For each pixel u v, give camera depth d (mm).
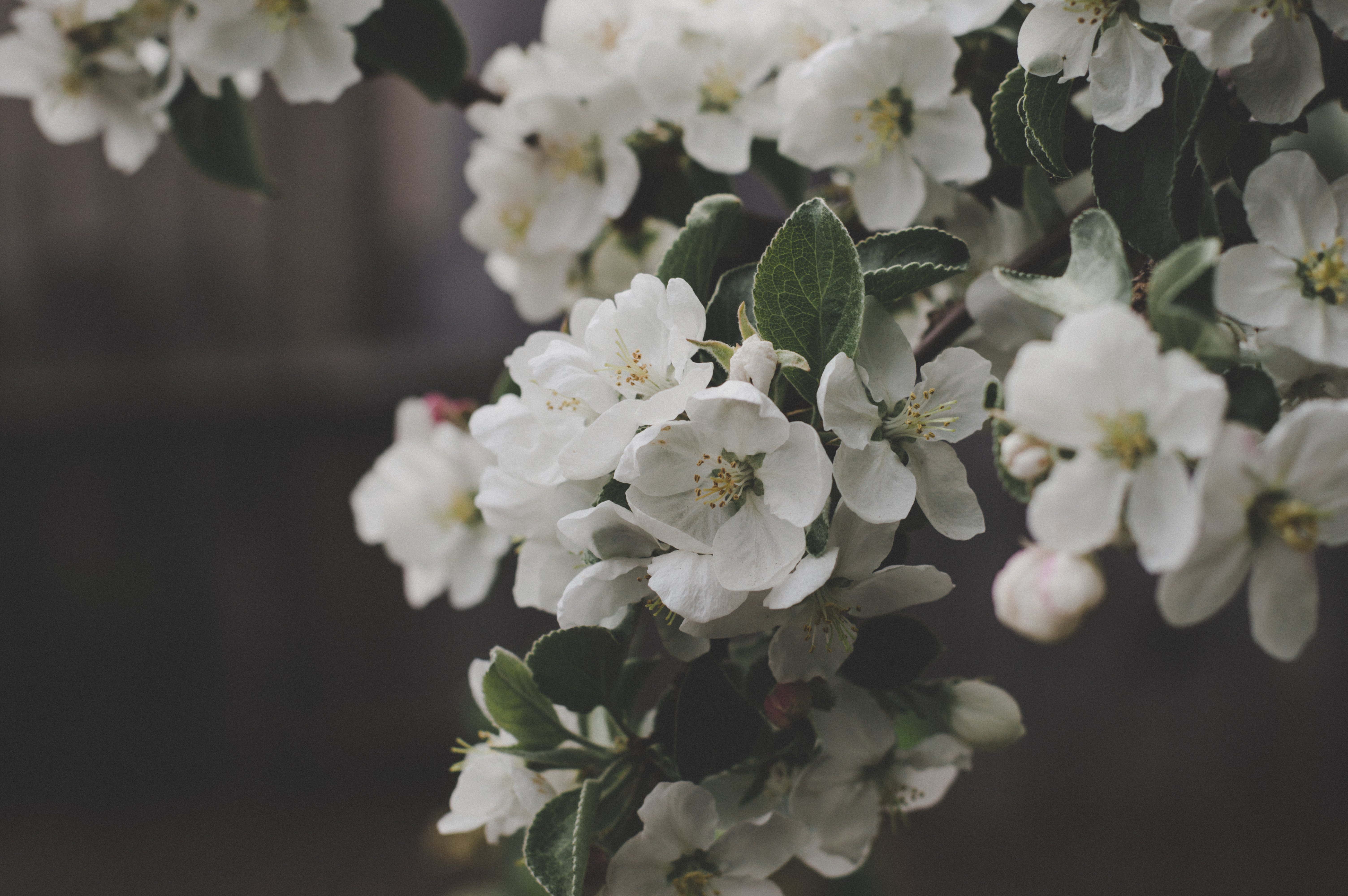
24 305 1774
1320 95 466
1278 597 404
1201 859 1628
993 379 440
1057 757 1729
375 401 1751
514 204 587
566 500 454
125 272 1774
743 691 474
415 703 1889
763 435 422
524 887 846
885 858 941
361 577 1875
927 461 442
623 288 599
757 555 423
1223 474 391
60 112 613
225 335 1782
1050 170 478
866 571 437
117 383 1738
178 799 1897
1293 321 424
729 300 462
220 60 556
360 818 1843
